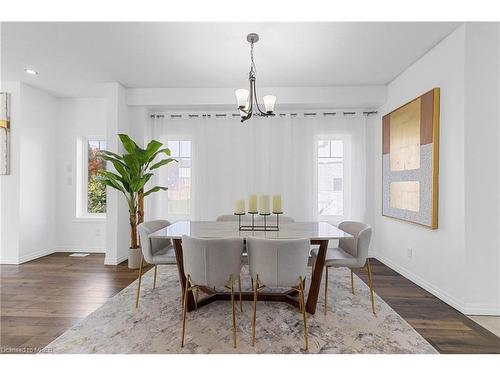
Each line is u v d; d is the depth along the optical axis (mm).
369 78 3779
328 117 4430
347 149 4461
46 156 4488
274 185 4492
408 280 3369
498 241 2471
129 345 2014
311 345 2020
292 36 2721
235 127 4523
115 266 3887
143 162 3746
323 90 4062
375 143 4391
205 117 4523
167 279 3375
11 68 3525
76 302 2719
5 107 3977
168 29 2609
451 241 2656
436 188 2826
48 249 4551
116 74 3689
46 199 4496
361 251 2508
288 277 2055
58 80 3914
